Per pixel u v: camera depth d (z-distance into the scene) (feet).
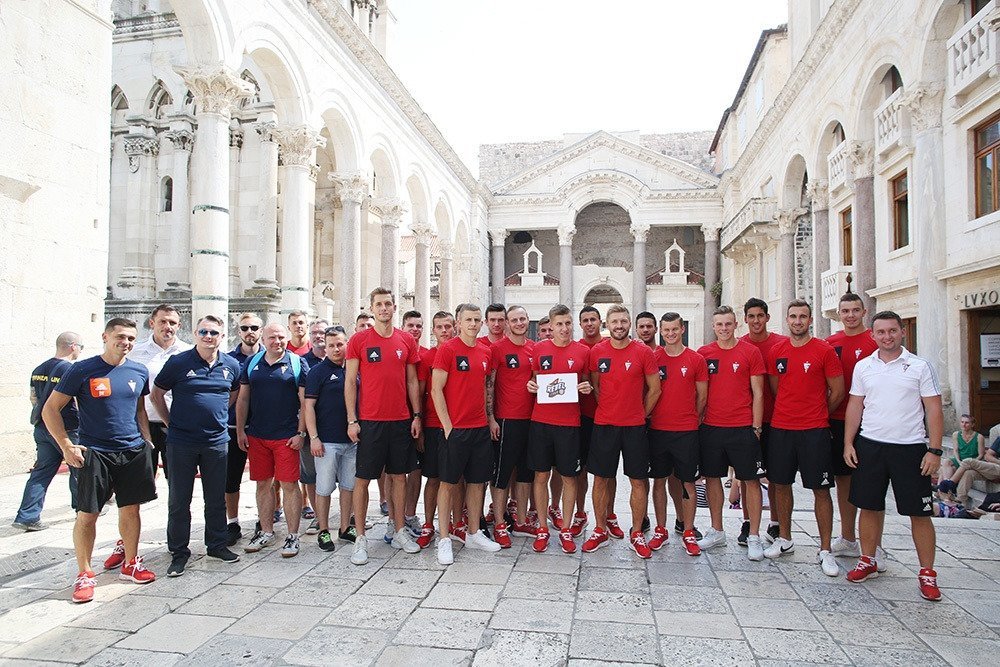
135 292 65.31
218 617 15.81
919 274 40.04
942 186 39.19
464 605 16.53
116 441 17.65
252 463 21.33
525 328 22.47
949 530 23.57
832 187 56.49
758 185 87.61
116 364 18.06
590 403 23.24
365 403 20.58
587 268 127.03
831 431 20.77
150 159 66.85
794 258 73.20
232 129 62.80
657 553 21.04
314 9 51.37
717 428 20.99
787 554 20.90
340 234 82.02
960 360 37.40
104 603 16.67
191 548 21.45
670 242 132.57
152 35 66.28
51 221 31.19
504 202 121.60
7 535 22.35
